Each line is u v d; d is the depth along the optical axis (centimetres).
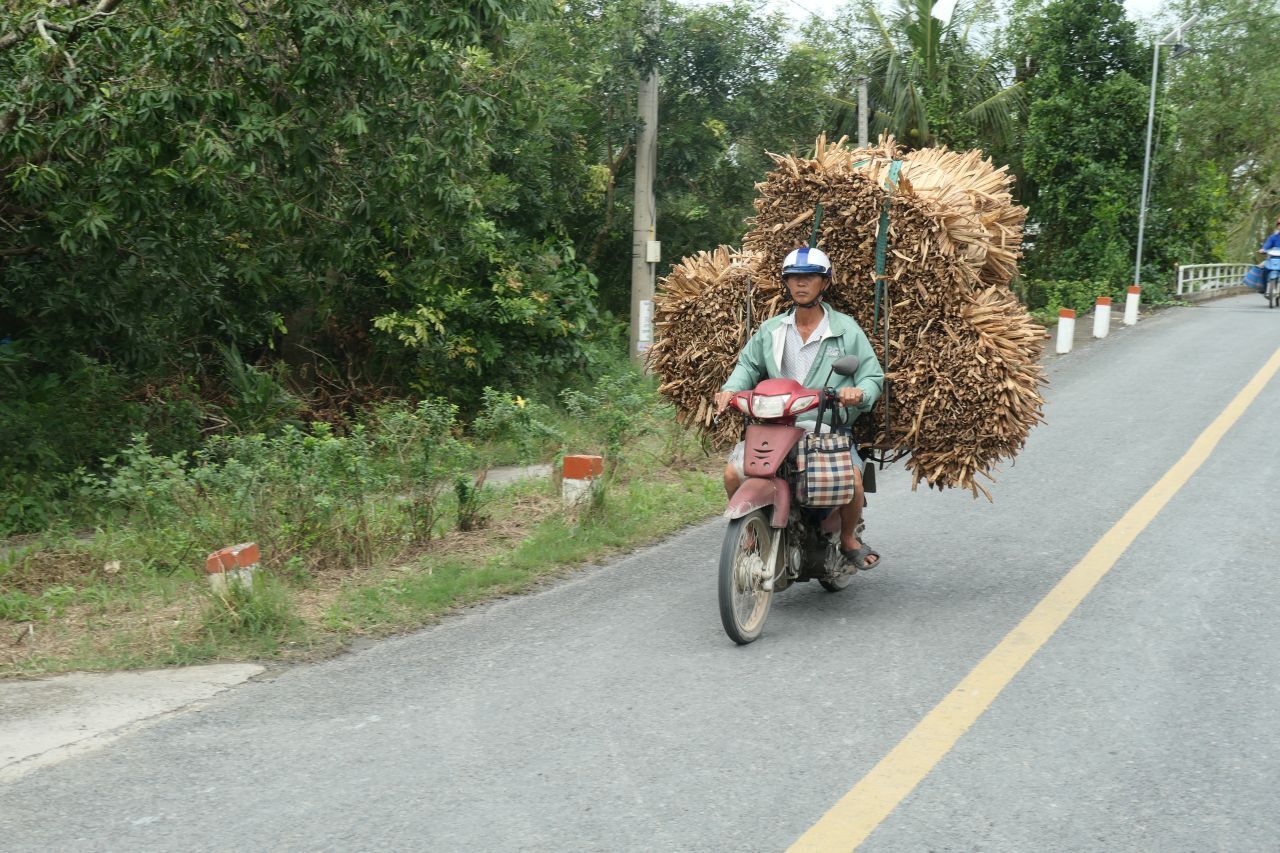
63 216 954
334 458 805
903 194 605
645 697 486
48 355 1159
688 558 734
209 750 436
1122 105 2662
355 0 903
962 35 3041
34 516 882
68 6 894
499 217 1739
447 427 962
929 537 766
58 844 365
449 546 759
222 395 1361
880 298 618
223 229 1179
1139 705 468
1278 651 528
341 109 918
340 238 1048
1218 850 353
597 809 385
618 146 2091
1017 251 641
